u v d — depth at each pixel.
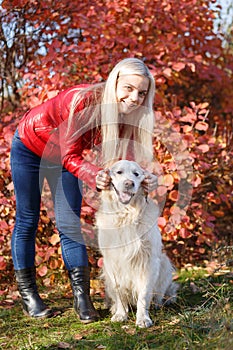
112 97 2.67
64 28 4.48
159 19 4.54
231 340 2.20
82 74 4.13
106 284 2.98
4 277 3.81
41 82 4.00
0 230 3.64
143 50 4.34
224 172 4.16
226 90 5.38
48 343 2.53
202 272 3.82
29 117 2.81
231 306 2.81
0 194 3.65
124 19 4.37
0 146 3.58
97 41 4.30
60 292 3.54
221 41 5.15
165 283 3.12
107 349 2.40
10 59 4.63
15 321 2.91
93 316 2.84
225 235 4.57
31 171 2.87
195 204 3.89
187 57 4.46
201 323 2.62
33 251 3.02
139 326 2.71
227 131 4.98
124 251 2.81
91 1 4.37
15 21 4.39
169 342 2.45
